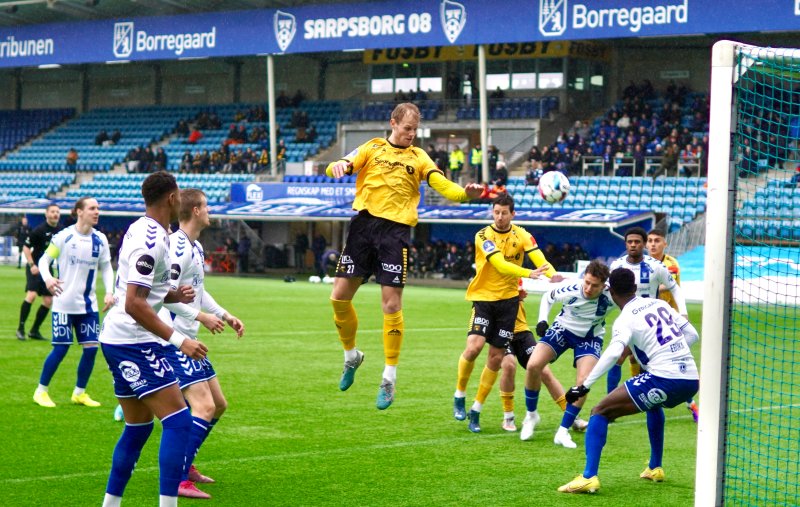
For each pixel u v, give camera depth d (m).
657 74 37.41
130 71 48.22
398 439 8.11
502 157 33.84
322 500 6.19
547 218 26.69
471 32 31.11
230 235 34.97
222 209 32.25
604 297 7.93
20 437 7.75
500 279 8.43
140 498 6.10
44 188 41.28
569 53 36.28
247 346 14.14
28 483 6.37
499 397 10.41
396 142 6.72
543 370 8.53
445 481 6.73
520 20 30.30
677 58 37.00
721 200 5.73
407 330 16.84
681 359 6.50
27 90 50.78
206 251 35.25
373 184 6.68
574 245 27.88
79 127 45.91
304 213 30.20
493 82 38.12
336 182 33.81
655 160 31.62
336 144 38.75
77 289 9.06
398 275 6.65
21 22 40.84
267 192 33.53
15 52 40.09
